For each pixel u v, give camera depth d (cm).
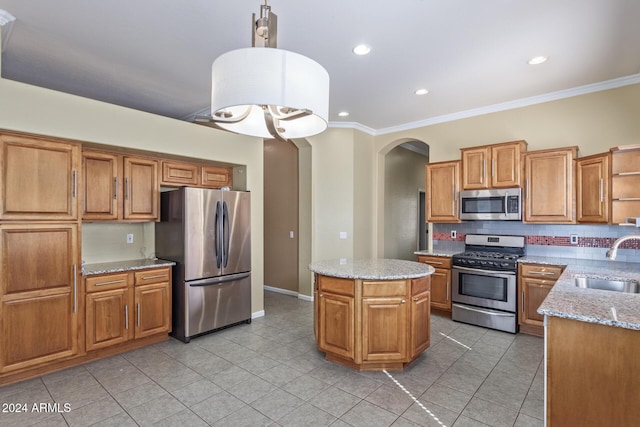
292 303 512
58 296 284
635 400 156
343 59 306
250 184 432
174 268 368
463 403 238
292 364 301
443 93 390
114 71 337
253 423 216
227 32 264
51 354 280
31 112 265
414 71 331
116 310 320
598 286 271
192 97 411
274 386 262
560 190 365
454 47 285
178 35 269
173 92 394
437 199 453
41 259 275
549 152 371
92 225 360
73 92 394
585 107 375
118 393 252
